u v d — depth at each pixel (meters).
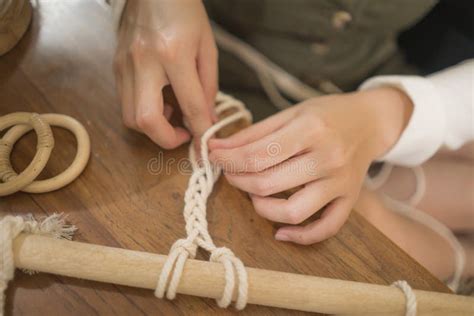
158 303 0.43
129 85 0.51
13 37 0.55
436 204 0.69
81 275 0.40
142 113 0.48
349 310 0.43
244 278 0.41
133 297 0.43
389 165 0.71
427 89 0.58
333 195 0.48
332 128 0.50
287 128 0.49
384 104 0.57
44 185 0.46
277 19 0.82
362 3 0.76
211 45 0.53
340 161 0.48
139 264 0.40
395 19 0.80
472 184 0.70
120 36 0.55
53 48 0.57
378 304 0.43
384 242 0.49
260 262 0.46
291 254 0.47
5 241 0.38
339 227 0.48
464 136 0.60
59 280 0.42
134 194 0.48
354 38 0.84
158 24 0.49
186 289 0.41
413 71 0.93
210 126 0.52
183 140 0.52
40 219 0.45
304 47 0.86
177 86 0.50
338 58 0.87
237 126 0.56
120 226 0.46
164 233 0.46
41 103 0.53
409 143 0.57
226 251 0.43
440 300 0.44
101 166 0.49
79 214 0.46
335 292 0.42
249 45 0.88
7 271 0.39
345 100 0.55
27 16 0.58
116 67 0.53
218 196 0.49
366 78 0.92
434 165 0.71
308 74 0.88
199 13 0.51
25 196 0.46
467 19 0.91
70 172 0.47
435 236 0.67
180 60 0.48
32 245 0.39
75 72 0.56
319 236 0.47
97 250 0.40
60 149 0.50
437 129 0.57
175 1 0.50
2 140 0.47
